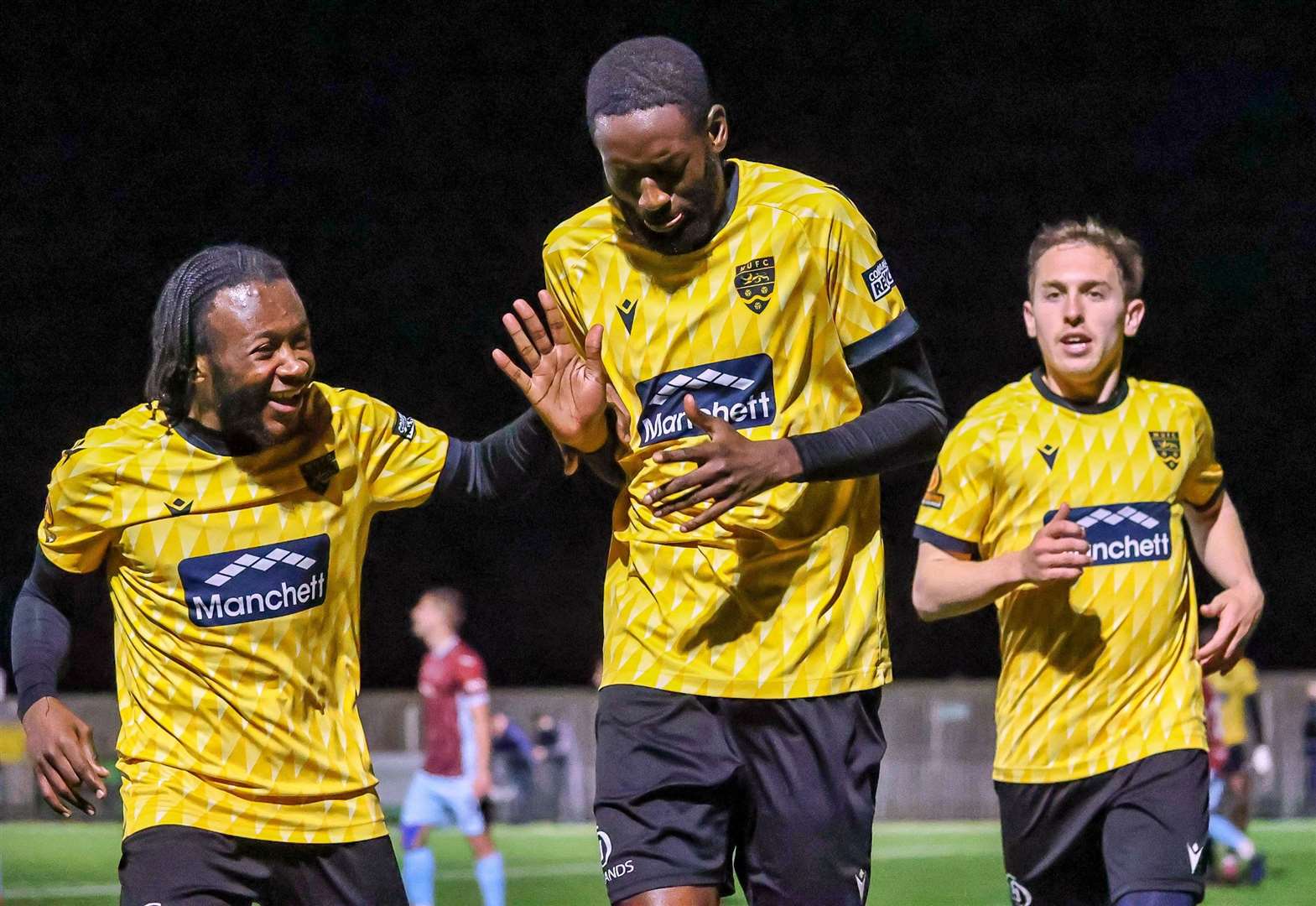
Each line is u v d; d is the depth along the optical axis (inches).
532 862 548.1
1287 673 745.0
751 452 140.3
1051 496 207.2
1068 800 203.0
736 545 153.7
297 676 159.8
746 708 154.6
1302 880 491.8
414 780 406.3
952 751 736.3
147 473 158.6
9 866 522.3
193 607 157.9
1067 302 209.6
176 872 152.0
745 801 158.2
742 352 153.6
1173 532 206.1
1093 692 201.5
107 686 960.9
